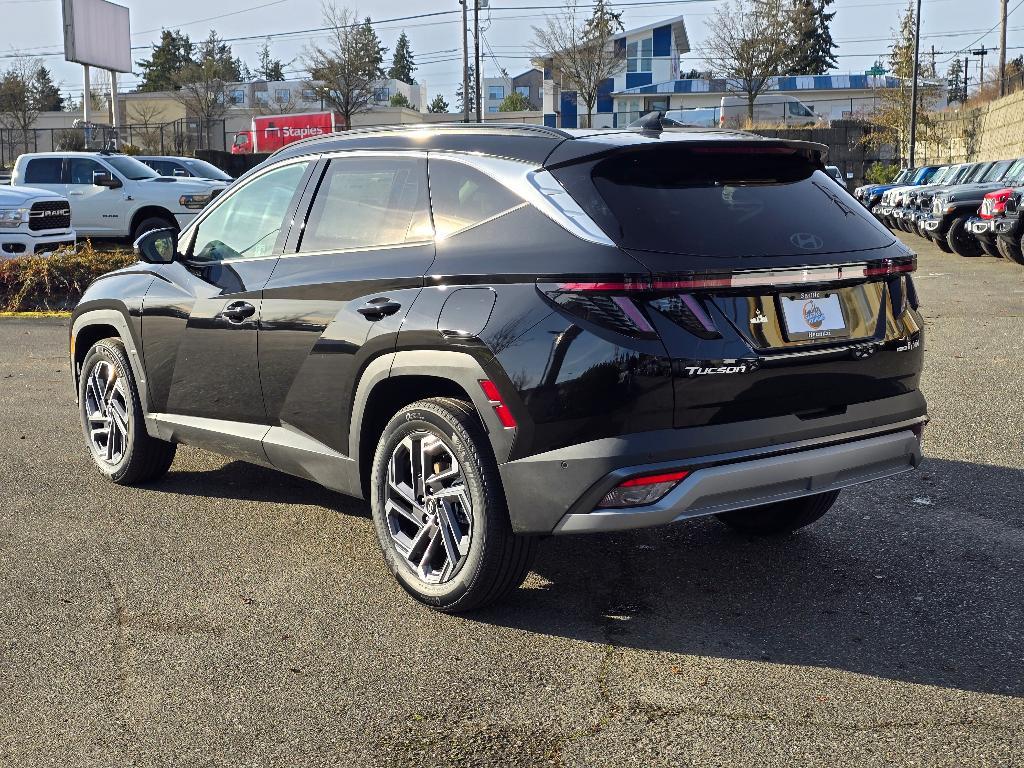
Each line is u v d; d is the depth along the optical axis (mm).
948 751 2982
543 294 3572
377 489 4168
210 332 4910
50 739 3127
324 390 4340
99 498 5520
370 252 4246
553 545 4766
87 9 41562
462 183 4020
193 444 5219
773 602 4090
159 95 65062
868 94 61781
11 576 4426
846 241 3809
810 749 3006
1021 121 35375
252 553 4691
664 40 60844
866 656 3605
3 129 57688
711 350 3480
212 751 3051
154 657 3658
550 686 3418
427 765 2965
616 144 3652
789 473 3658
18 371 9273
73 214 19656
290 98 62000
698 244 3518
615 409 3438
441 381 3945
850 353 3758
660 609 4031
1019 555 4535
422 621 3943
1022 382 7996
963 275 16172
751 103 54062
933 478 5652
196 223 5281
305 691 3404
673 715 3217
